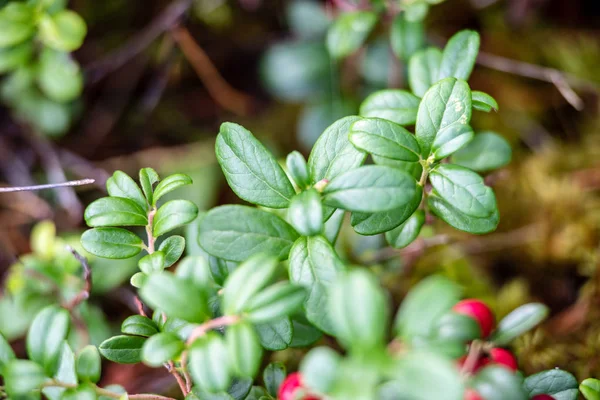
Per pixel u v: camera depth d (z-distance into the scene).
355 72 0.59
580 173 0.53
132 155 0.61
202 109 0.65
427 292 0.32
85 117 0.62
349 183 0.35
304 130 0.59
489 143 0.41
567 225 0.50
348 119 0.37
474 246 0.50
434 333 0.33
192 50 0.59
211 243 0.36
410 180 0.35
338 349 0.44
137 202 0.37
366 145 0.36
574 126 0.58
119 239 0.37
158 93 0.62
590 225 0.50
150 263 0.36
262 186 0.36
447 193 0.36
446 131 0.36
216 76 0.62
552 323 0.48
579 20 0.65
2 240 0.54
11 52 0.49
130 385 0.47
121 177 0.37
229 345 0.33
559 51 0.61
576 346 0.46
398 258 0.48
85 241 0.37
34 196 0.56
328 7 0.57
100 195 0.58
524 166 0.55
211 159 0.60
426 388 0.31
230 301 0.33
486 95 0.38
